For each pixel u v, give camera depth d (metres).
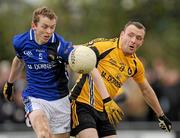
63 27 56.72
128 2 57.25
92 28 56.34
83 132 24.55
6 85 26.12
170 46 56.19
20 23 57.78
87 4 57.09
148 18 56.88
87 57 23.08
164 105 38.09
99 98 25.00
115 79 25.19
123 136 36.53
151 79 38.66
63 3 57.62
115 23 56.09
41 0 58.94
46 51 24.11
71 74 28.05
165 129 26.83
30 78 24.56
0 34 56.94
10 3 59.31
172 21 57.53
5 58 56.12
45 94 24.47
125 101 37.28
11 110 37.44
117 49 25.19
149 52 55.31
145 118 37.91
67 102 24.94
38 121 23.58
